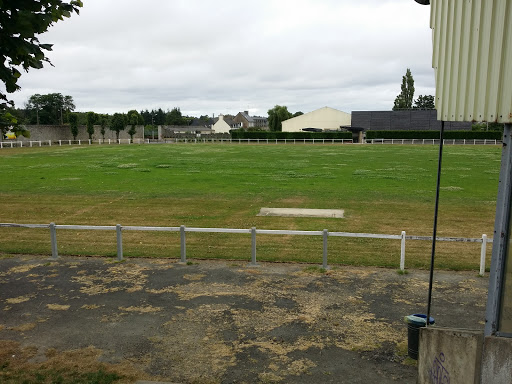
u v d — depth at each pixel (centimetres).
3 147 5716
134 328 812
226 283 1049
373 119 8550
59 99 13050
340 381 638
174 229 1199
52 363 686
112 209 2008
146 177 2975
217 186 2612
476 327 809
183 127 15612
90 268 1166
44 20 479
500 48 466
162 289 1012
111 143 7138
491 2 477
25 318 857
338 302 932
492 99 478
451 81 561
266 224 1709
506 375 491
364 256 1287
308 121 9738
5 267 1174
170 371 666
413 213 1902
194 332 796
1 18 466
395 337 773
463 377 519
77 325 826
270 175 3058
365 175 3028
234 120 18175
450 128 8200
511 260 477
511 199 466
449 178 2873
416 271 1140
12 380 632
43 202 2164
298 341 761
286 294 978
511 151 462
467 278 1084
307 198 2239
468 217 1831
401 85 11256
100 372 659
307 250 1351
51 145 6288
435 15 619
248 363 690
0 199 2231
